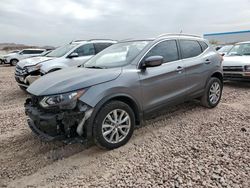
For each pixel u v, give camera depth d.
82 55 8.98
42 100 3.70
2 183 3.29
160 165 3.52
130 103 4.26
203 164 3.49
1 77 14.35
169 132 4.69
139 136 4.54
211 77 5.93
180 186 3.03
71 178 3.34
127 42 5.14
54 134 3.61
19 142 4.48
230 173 3.24
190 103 6.39
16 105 7.19
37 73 8.06
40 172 3.52
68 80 3.84
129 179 3.23
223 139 4.28
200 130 4.74
